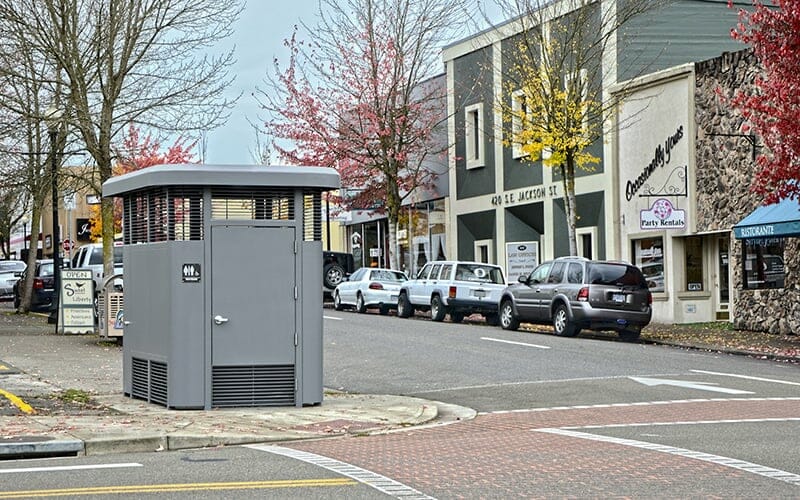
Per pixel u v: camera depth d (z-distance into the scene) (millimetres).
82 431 12906
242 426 13773
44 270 38938
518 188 39219
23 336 26938
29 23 27125
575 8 32375
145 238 16375
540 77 32219
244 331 15453
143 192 16188
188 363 15266
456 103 42781
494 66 39031
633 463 10516
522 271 39344
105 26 27094
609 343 25953
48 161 30172
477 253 42250
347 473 10102
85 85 27172
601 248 35344
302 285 15656
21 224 76250
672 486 9258
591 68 33125
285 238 15578
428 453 11516
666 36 34812
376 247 50969
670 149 32344
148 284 15984
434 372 20750
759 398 16125
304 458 11227
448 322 34031
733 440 12031
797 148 22281
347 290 40500
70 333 27453
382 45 42906
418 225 46125
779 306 28266
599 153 35281
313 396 15719
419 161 43656
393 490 9172
